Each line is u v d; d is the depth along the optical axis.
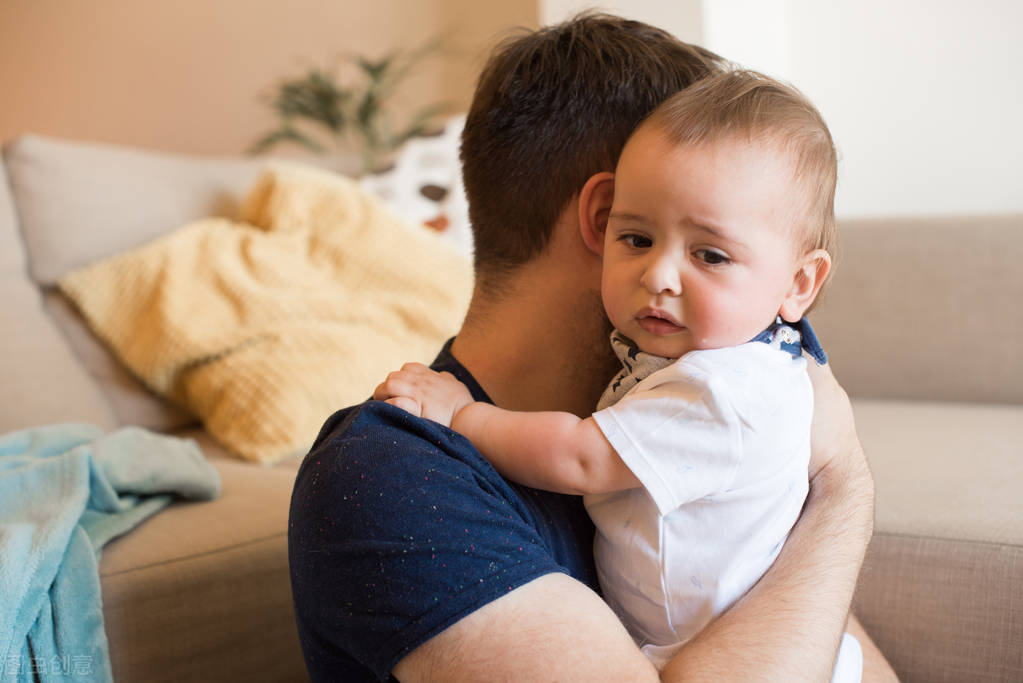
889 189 2.31
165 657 1.02
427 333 1.80
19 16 4.52
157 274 1.79
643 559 0.70
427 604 0.58
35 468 1.07
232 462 1.51
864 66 2.30
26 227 1.83
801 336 0.78
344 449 0.65
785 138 0.70
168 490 1.17
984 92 2.15
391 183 2.16
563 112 0.78
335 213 1.94
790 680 0.61
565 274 0.79
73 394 1.68
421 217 2.12
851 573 0.71
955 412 1.65
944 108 2.21
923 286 1.82
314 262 1.89
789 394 0.71
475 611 0.58
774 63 2.37
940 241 1.81
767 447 0.69
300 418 1.54
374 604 0.59
